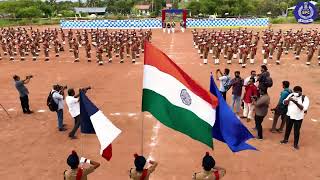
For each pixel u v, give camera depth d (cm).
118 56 2986
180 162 1009
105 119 693
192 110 642
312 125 1312
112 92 1777
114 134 687
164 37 4466
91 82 2012
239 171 959
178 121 654
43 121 1388
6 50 3266
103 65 2578
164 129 1266
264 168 977
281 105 1185
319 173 952
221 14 7075
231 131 626
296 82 2006
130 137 1195
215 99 632
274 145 1131
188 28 5709
